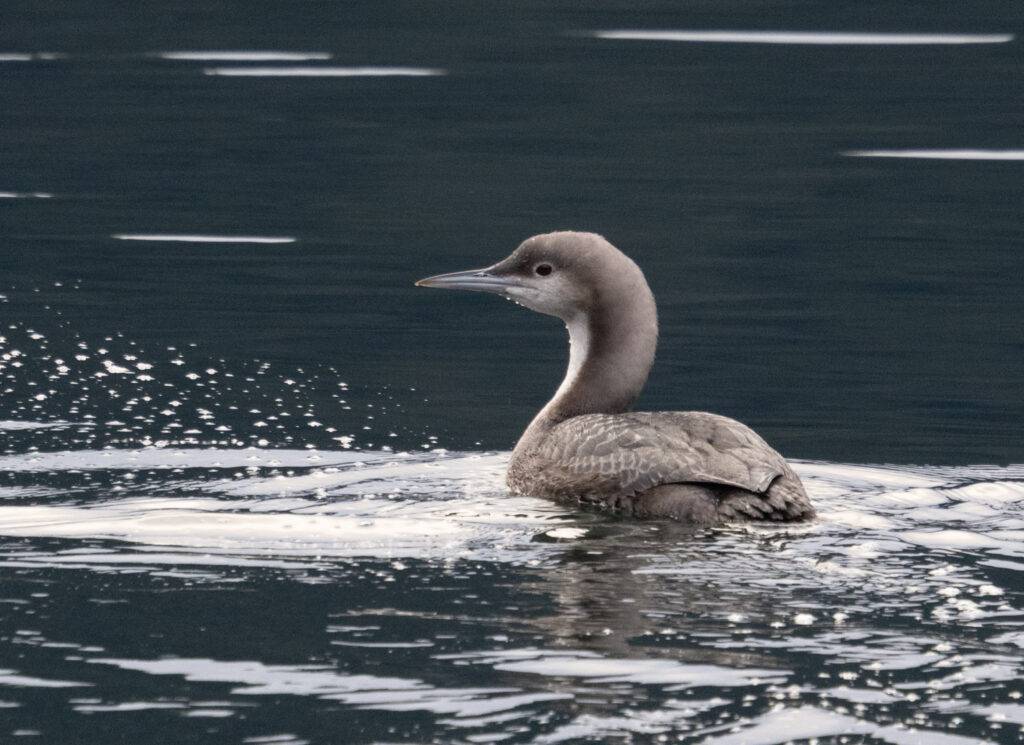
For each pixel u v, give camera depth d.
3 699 6.46
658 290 16.56
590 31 36.38
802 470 10.63
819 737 6.10
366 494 9.66
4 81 30.41
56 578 7.89
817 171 23.03
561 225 19.67
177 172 22.88
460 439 11.64
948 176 22.53
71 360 13.56
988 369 13.74
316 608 7.45
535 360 14.16
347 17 38.09
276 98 28.98
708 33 36.03
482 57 33.34
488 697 6.44
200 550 8.36
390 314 15.59
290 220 19.84
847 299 16.16
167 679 6.63
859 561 8.05
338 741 6.07
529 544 8.41
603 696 6.44
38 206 20.45
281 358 13.92
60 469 10.38
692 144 25.19
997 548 8.36
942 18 37.25
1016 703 6.38
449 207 20.73
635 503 8.98
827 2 39.44
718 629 7.11
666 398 12.95
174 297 15.99
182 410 12.16
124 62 32.66
